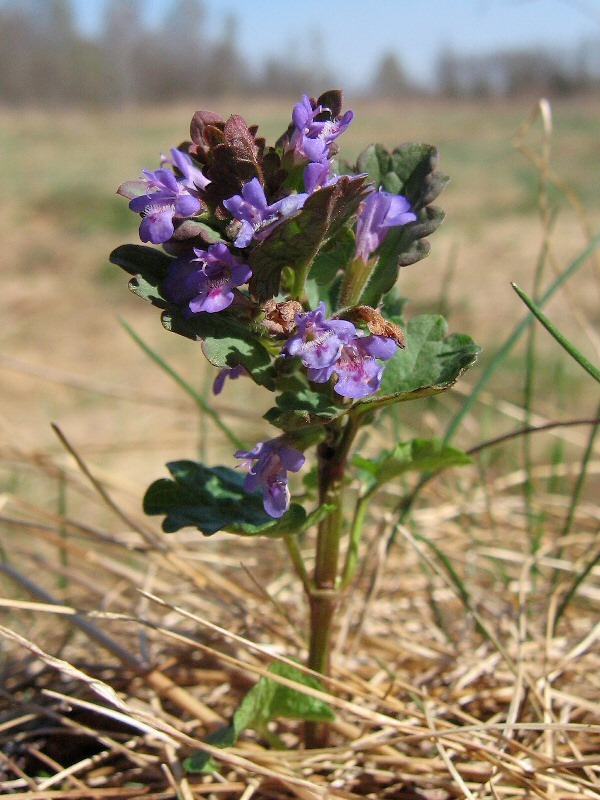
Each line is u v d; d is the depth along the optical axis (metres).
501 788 0.13
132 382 0.47
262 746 0.15
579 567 0.20
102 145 1.84
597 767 0.13
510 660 0.16
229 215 0.11
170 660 0.17
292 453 0.12
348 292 0.13
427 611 0.20
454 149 1.65
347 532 0.22
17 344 0.56
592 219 0.84
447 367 0.13
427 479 0.18
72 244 0.83
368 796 0.14
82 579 0.19
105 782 0.14
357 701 0.16
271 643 0.17
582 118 2.30
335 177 0.12
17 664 0.18
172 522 0.13
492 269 0.66
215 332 0.12
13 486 0.28
